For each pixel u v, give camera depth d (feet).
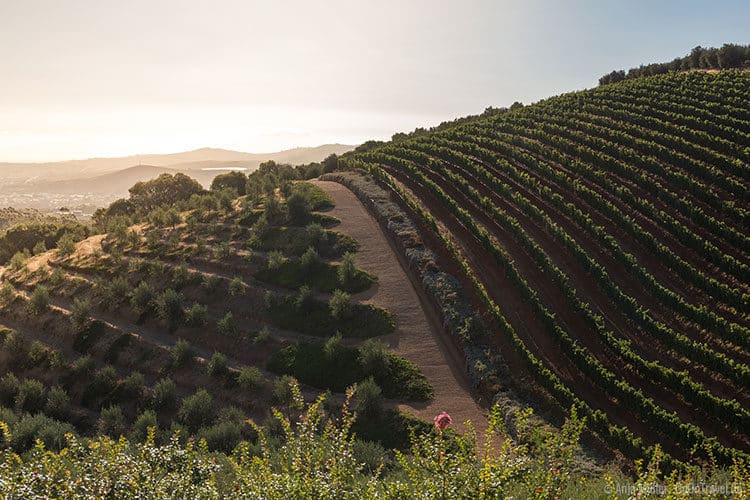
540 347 104.12
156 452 30.12
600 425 79.00
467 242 142.10
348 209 171.83
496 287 122.72
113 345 132.57
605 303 113.39
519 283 118.21
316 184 200.13
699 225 131.85
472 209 160.45
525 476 24.61
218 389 111.86
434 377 101.96
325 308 125.70
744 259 118.52
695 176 153.58
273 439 75.46
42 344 138.10
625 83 248.32
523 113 239.71
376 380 103.24
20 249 240.12
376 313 120.37
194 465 30.63
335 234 153.99
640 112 203.82
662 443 77.36
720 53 253.85
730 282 111.75
